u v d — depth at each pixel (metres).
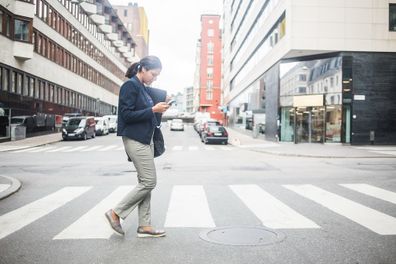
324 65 29.53
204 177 11.97
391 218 6.42
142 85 5.30
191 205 7.61
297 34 28.34
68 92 51.00
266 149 24.98
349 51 28.30
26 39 34.50
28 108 37.03
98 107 68.56
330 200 8.09
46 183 10.87
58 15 46.50
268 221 6.25
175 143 33.47
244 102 51.62
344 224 6.02
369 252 4.64
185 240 5.17
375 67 28.27
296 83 31.36
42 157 19.64
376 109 28.22
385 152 22.17
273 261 4.33
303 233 5.50
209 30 117.19
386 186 10.02
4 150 23.64
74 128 35.12
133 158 5.16
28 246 4.94
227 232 5.57
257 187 9.92
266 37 37.81
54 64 45.03
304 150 23.89
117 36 79.50
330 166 15.16
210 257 4.47
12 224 6.12
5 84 32.50
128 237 5.33
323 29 28.28
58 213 6.92
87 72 61.00
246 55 49.75
